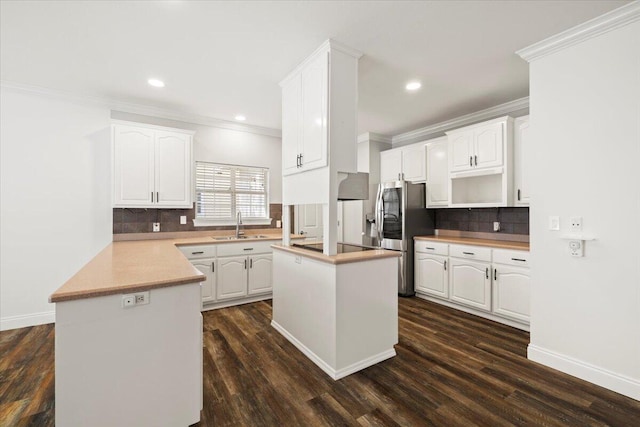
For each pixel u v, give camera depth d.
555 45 2.19
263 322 3.19
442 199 4.00
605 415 1.71
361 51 2.40
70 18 1.96
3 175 2.97
